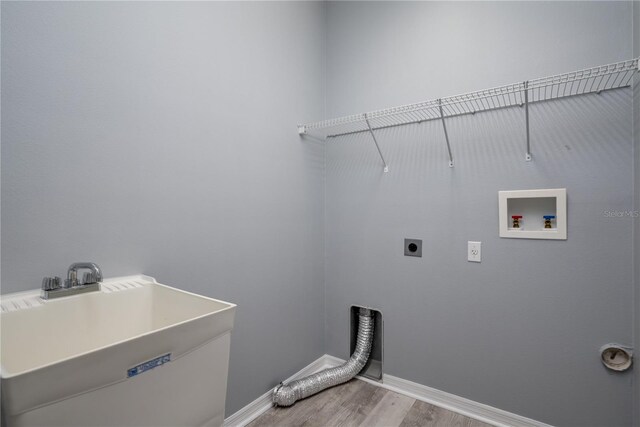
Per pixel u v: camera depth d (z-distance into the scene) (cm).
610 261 133
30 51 90
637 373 124
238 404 156
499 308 157
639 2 119
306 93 202
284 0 186
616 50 130
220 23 148
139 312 106
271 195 176
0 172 85
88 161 103
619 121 130
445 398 173
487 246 160
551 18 144
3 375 49
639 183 122
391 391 188
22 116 89
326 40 221
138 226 117
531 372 150
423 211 179
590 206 136
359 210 204
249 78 163
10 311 78
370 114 170
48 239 94
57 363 53
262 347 170
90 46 103
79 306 92
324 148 219
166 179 126
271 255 176
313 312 208
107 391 60
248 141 162
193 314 95
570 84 139
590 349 137
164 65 125
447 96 170
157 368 68
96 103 105
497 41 157
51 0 94
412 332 184
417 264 182
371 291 199
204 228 141
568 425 142
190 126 135
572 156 140
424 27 179
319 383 183
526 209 153
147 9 120
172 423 72
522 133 150
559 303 143
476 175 163
